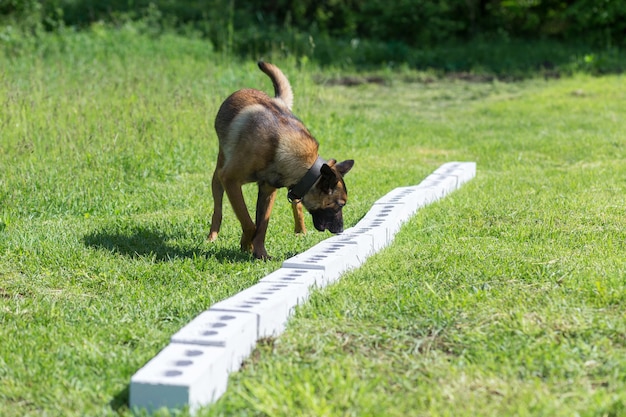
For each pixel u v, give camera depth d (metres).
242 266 5.23
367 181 8.45
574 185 7.81
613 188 7.59
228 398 3.12
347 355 3.54
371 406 2.97
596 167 9.09
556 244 5.48
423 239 5.86
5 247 5.55
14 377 3.38
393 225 6.07
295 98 13.41
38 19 22.48
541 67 21.84
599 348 3.48
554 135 11.76
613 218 6.25
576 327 3.68
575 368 3.29
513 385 3.17
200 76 15.23
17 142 8.41
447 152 10.87
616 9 23.72
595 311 3.90
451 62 23.03
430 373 3.29
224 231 6.36
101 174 7.92
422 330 3.80
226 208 7.21
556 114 14.20
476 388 3.17
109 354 3.63
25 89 11.47
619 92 16.30
